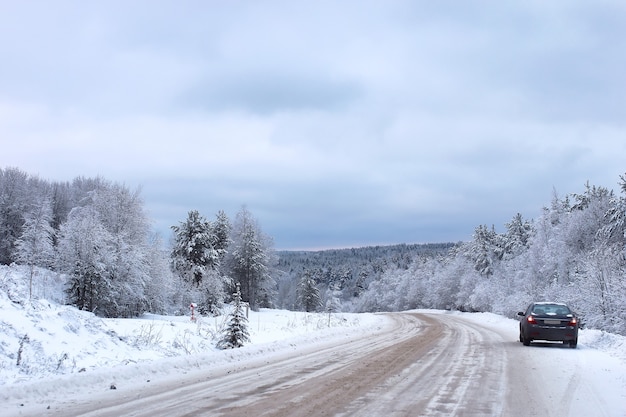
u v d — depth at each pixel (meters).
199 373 11.07
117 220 45.31
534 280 45.75
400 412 7.17
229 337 16.81
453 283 82.00
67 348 12.73
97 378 9.49
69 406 7.49
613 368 12.04
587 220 43.25
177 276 51.66
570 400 8.10
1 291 16.00
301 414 7.04
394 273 128.25
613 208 38.25
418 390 8.95
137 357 13.77
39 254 42.75
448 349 16.69
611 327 26.56
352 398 8.21
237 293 17.30
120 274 40.38
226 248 70.00
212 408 7.41
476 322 38.19
